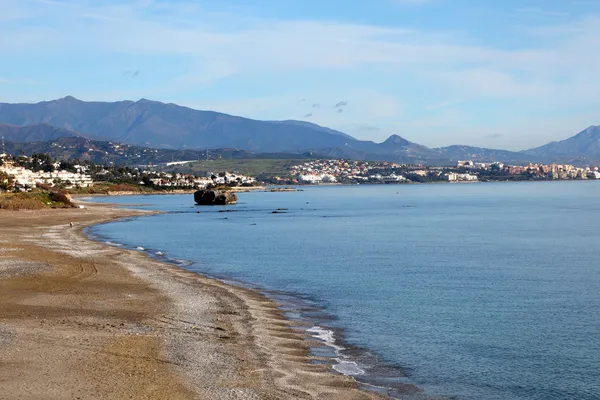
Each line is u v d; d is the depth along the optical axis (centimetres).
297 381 1992
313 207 17688
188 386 1848
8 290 3431
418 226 10075
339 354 2377
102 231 8775
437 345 2547
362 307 3316
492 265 5138
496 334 2734
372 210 15738
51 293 3381
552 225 9981
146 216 12925
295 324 2866
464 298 3603
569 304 3425
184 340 2419
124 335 2448
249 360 2191
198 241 7388
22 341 2272
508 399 1944
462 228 9544
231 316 2948
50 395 1700
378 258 5653
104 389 1773
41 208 14038
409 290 3875
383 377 2120
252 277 4409
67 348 2203
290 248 6588
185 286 3797
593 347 2530
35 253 5306
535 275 4553
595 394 1992
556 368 2252
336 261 5400
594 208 15362
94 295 3369
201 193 19462
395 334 2719
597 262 5334
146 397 1723
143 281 3944
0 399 1650
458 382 2092
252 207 17738
